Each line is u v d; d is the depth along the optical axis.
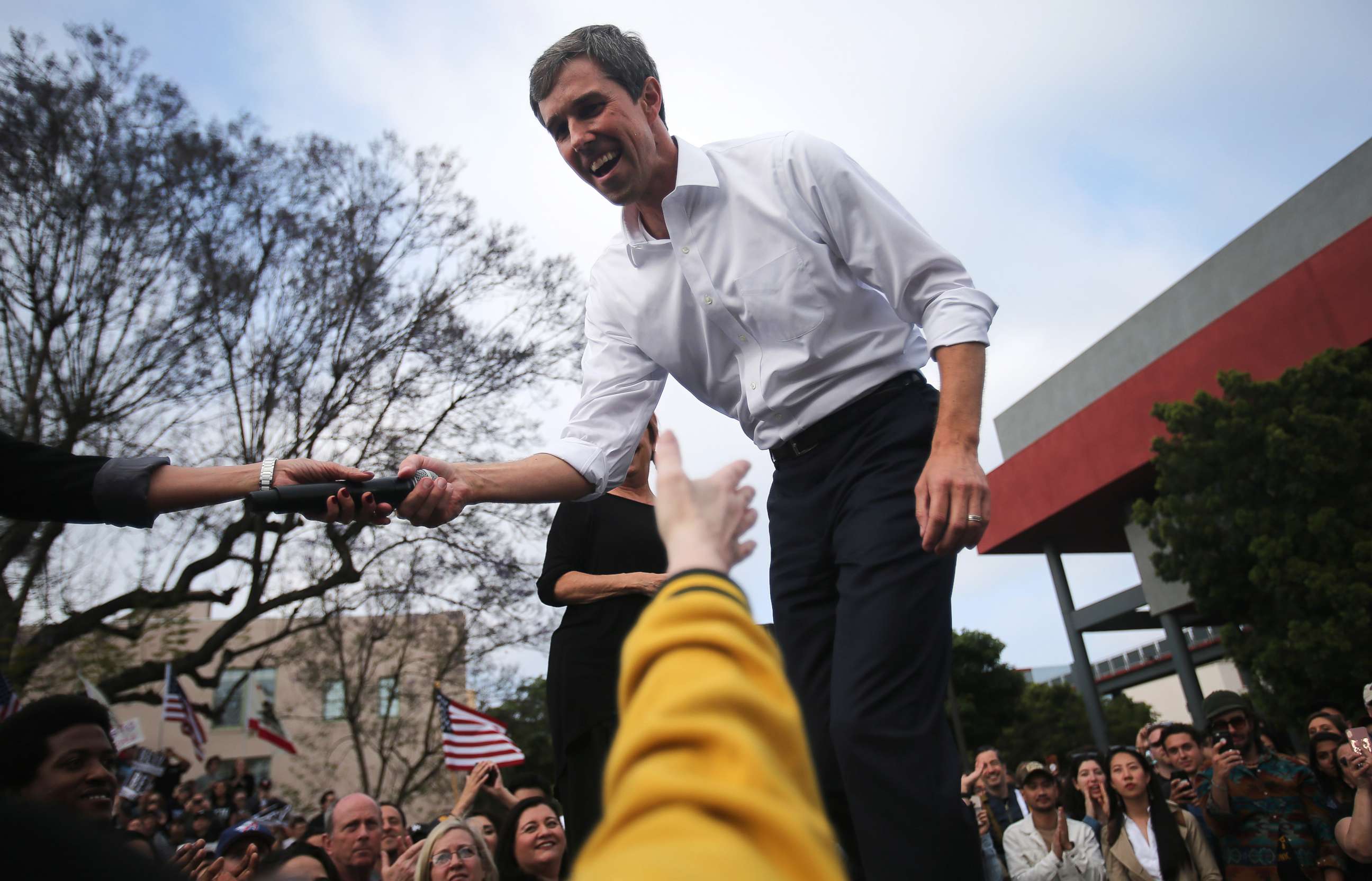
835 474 1.94
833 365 1.99
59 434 12.27
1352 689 13.46
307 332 13.23
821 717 1.86
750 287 2.03
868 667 1.65
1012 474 22.34
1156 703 40.66
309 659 16.75
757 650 0.47
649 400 2.33
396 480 1.85
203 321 12.70
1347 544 13.80
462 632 15.17
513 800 4.44
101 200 12.44
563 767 2.62
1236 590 14.95
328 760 22.98
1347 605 13.42
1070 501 20.44
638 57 2.15
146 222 12.63
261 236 13.43
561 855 3.65
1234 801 4.60
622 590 2.65
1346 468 13.96
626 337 2.33
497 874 3.45
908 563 1.75
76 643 12.79
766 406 2.03
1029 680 45.78
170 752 11.57
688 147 2.11
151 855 0.34
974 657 26.94
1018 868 4.78
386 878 3.67
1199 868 4.46
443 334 13.45
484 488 1.98
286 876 0.51
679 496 0.57
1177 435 16.11
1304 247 17.22
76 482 1.76
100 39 12.79
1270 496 14.70
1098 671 36.44
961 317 1.84
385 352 13.30
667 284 2.19
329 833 4.38
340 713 24.05
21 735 2.36
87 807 2.34
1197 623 22.22
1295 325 16.27
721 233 2.06
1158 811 4.46
